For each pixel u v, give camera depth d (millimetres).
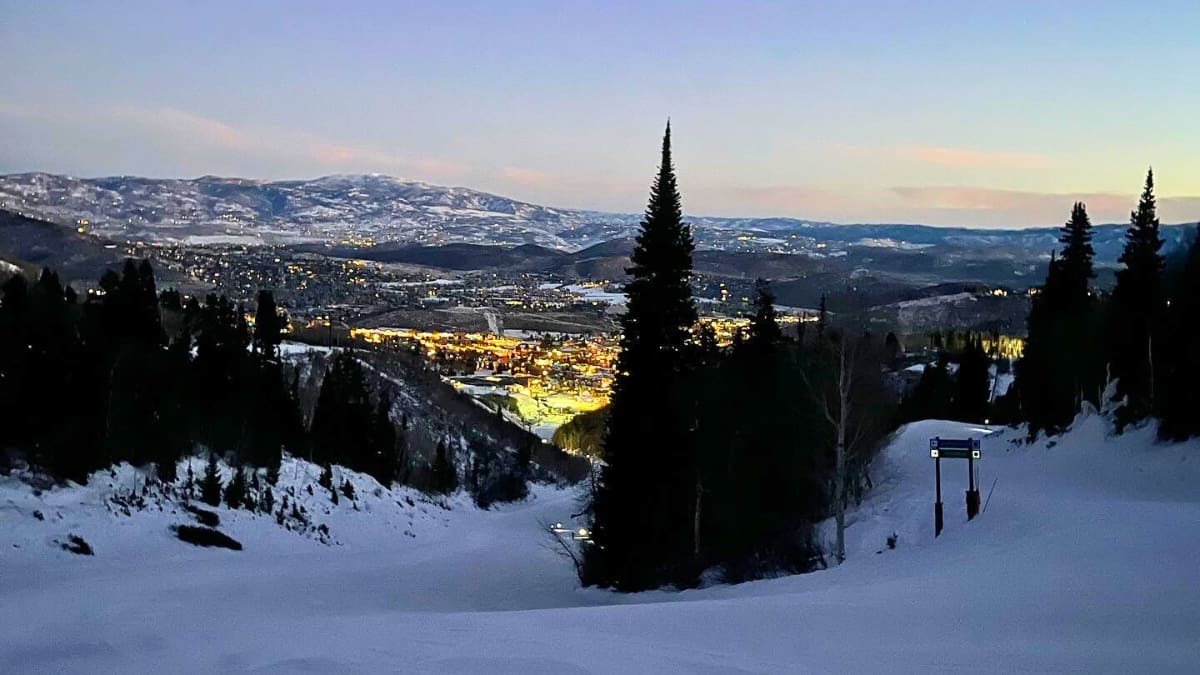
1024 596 13352
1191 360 36125
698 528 29719
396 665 9516
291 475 48906
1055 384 50844
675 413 30312
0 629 14281
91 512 32688
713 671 9180
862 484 38938
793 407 32156
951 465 42781
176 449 39500
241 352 47344
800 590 19078
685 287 31266
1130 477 34719
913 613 12648
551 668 9336
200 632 12789
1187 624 11008
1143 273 49562
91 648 11406
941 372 74625
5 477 31953
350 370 64375
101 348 37125
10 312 34312
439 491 73938
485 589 31406
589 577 31516
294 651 10570
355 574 33781
